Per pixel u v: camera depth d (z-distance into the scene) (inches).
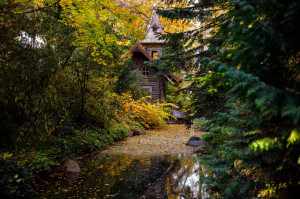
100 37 244.2
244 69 83.1
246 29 69.9
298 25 72.3
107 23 257.6
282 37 64.3
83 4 208.1
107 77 378.6
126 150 297.9
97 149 298.0
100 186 163.3
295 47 75.0
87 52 291.4
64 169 198.2
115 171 202.8
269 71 84.4
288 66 92.6
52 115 224.8
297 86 68.8
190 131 490.3
